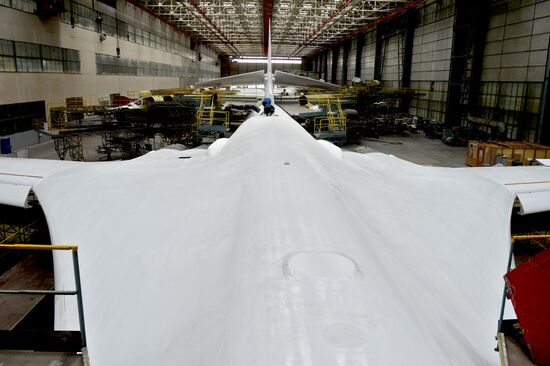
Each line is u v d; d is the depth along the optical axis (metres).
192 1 44.16
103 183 7.65
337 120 32.28
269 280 3.40
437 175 8.34
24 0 29.69
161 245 4.99
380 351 2.60
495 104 33.12
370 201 6.10
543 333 3.28
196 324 3.32
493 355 3.64
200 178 7.22
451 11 39.25
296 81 21.16
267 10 48.06
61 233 6.07
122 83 48.44
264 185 5.89
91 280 4.77
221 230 4.94
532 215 12.56
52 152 29.28
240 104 35.88
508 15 31.25
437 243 5.26
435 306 3.83
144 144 31.06
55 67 34.12
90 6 39.84
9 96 28.25
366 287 3.30
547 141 26.11
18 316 9.05
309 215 4.69
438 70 42.47
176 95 43.97
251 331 2.85
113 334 3.81
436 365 2.63
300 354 2.57
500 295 4.68
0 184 8.44
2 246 4.02
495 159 23.72
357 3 43.81
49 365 3.52
